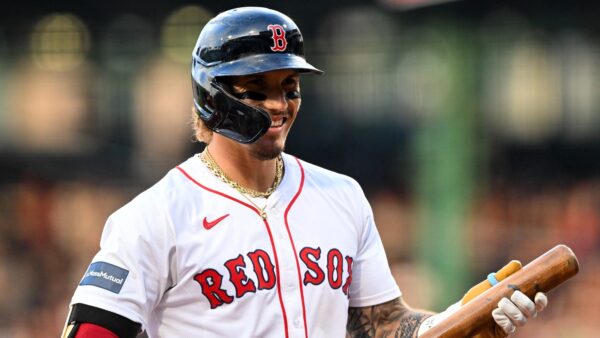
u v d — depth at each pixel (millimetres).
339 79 43031
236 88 12672
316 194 13414
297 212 13148
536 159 44500
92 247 44625
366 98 43125
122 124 44906
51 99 44156
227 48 12641
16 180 44938
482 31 41781
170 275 12523
